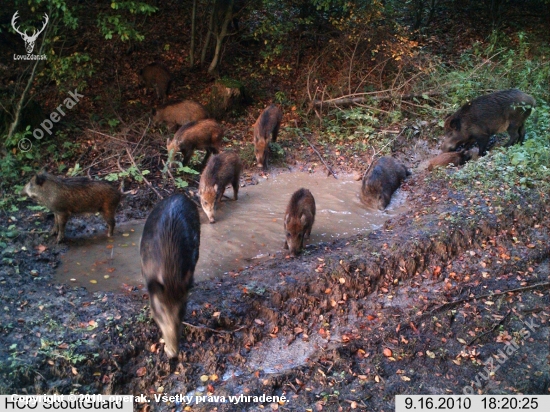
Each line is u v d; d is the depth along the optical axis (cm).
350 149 638
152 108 656
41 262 413
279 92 732
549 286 411
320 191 552
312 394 322
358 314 385
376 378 335
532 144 592
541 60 845
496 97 609
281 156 615
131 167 528
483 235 457
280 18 786
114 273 406
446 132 628
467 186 527
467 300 397
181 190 529
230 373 337
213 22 763
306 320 377
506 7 1073
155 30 841
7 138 552
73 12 579
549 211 482
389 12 804
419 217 479
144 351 335
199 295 377
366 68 775
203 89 752
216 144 573
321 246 450
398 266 420
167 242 315
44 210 475
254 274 402
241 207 515
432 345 361
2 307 351
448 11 1032
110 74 737
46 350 318
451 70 812
